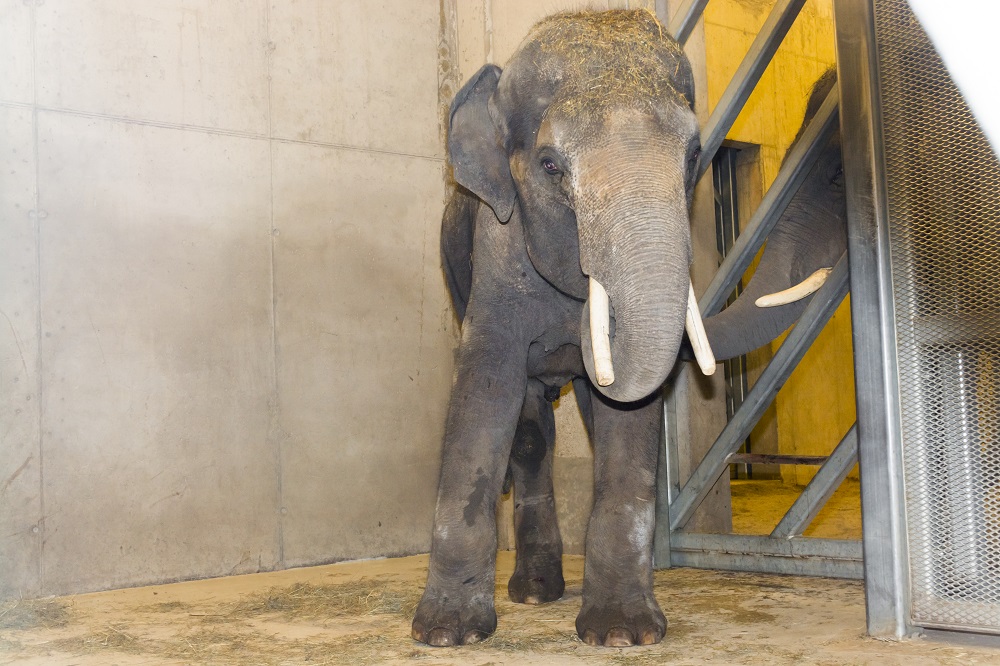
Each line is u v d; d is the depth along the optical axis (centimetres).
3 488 464
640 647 312
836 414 945
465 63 637
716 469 496
